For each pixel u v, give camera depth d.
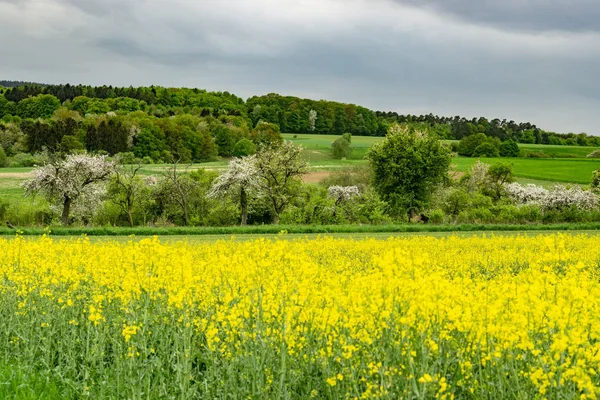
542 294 8.90
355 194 71.50
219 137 134.25
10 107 161.88
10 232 39.84
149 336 10.63
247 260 10.41
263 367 8.95
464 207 61.72
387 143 69.50
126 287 10.17
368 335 8.08
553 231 42.50
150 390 9.52
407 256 8.93
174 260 10.69
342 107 188.38
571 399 7.11
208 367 9.70
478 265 22.66
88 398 9.69
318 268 11.91
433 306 7.84
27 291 12.37
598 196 71.75
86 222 60.19
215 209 61.94
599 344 7.47
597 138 189.38
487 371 8.38
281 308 9.02
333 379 8.01
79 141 119.81
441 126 187.50
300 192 65.62
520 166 112.00
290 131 184.12
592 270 19.55
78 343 11.58
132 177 60.84
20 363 10.97
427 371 7.64
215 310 10.61
